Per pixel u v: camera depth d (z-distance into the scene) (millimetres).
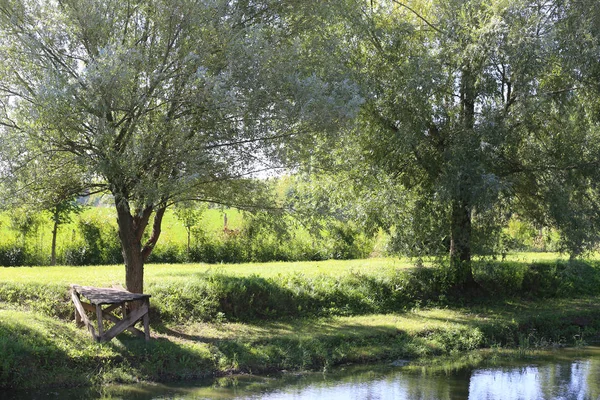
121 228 13266
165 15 11891
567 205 17578
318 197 15000
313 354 13586
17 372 10898
